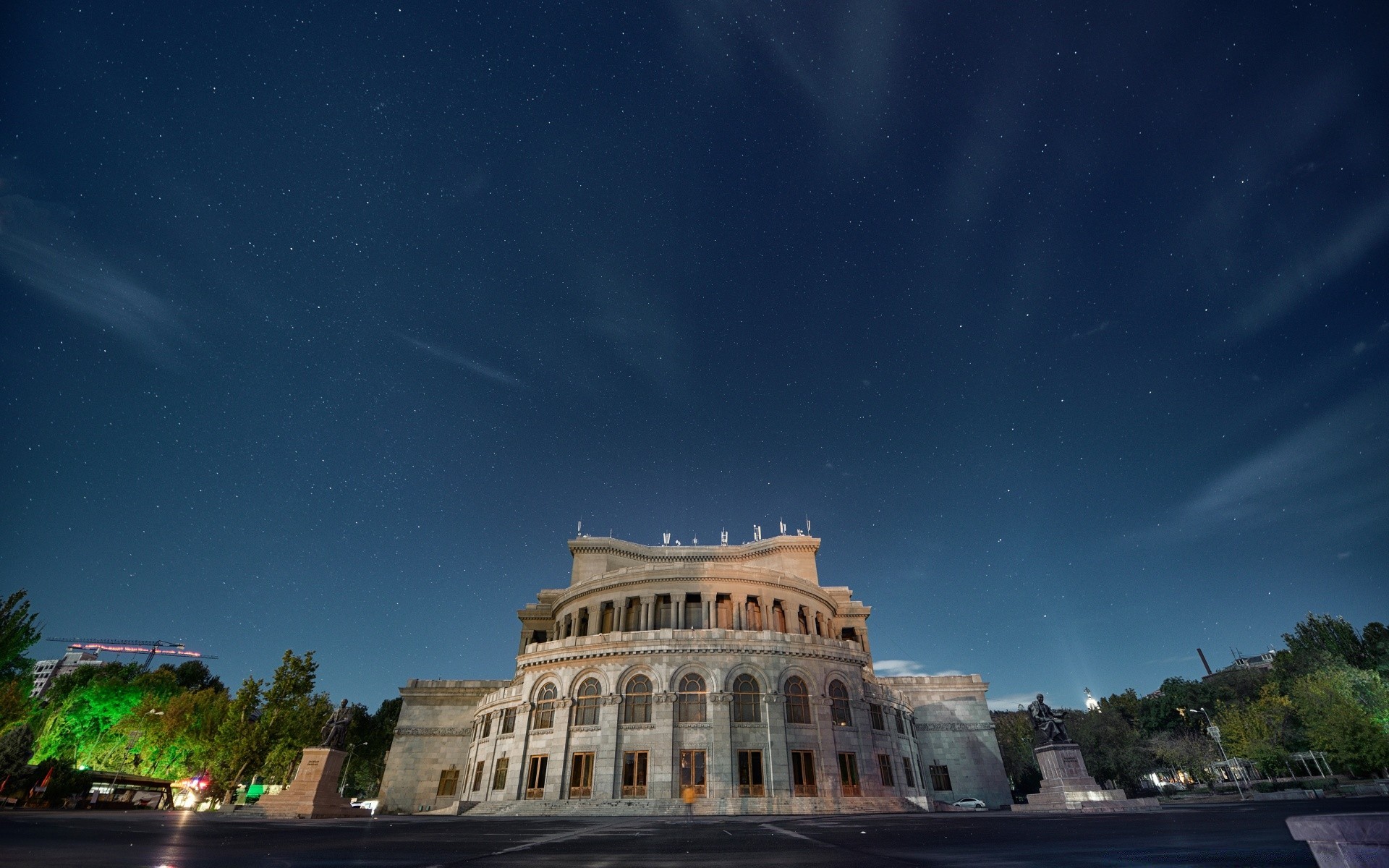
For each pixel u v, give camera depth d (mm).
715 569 58844
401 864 10281
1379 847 3609
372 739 88312
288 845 14367
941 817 27797
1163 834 14312
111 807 46344
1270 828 14742
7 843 12297
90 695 68375
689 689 45375
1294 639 82062
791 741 44031
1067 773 34312
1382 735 49719
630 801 40750
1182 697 88062
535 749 46594
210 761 57188
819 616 65000
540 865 10359
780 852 12836
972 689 64125
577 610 62344
